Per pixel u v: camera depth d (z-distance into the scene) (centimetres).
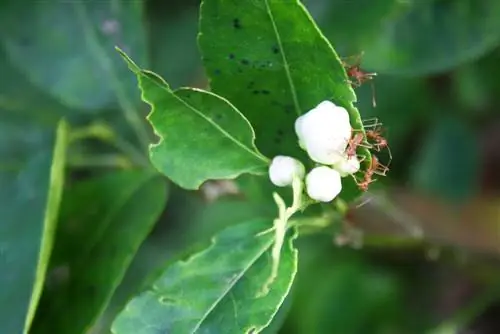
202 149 32
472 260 41
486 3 38
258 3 31
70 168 39
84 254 35
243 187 34
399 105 43
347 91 31
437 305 44
